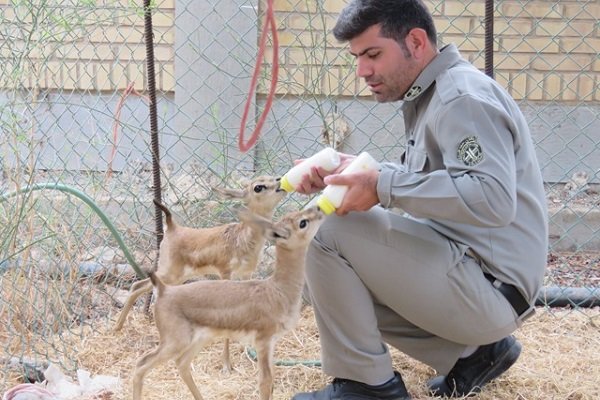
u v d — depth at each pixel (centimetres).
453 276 299
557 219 546
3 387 347
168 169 556
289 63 553
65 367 368
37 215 413
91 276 465
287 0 548
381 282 304
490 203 274
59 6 396
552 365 374
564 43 571
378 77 300
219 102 563
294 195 495
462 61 304
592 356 387
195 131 570
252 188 373
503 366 334
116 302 447
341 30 296
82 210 482
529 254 307
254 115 561
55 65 563
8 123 411
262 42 229
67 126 570
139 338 406
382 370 311
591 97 579
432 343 331
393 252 299
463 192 273
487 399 336
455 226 305
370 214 302
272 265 460
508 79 577
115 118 465
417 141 306
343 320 308
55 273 423
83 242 461
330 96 499
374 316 312
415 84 300
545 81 577
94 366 375
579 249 524
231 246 374
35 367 363
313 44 486
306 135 564
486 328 307
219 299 304
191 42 543
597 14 566
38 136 548
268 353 309
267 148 557
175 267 387
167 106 559
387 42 292
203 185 501
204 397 340
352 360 310
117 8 433
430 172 302
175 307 303
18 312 396
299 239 302
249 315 304
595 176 548
